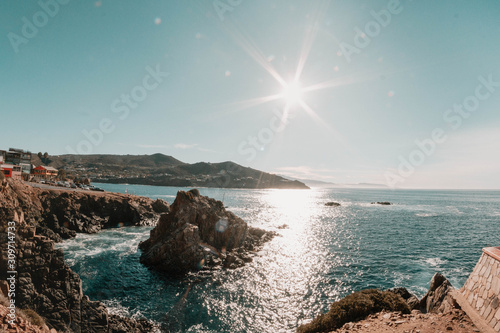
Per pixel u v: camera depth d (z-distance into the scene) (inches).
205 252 1465.3
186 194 1844.2
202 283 1194.0
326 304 1023.6
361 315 510.0
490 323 347.3
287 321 899.4
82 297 854.5
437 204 6343.5
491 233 2487.7
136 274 1272.1
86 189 3218.5
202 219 1737.2
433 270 1409.9
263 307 991.0
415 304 685.9
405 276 1318.9
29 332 399.5
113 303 979.9
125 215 2628.0
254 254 1697.8
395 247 1937.7
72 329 757.9
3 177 1583.4
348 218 3607.3
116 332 786.2
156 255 1403.8
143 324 846.5
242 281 1232.2
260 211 4335.6
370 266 1480.1
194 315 917.8
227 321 888.3
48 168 4126.5
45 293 800.3
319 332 498.9
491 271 394.9
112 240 1932.8
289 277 1300.4
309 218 3599.9
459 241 2137.1
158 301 1010.1
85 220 2241.6
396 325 415.8
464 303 426.0
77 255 1496.1
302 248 1895.9
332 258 1646.2
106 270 1294.3
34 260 825.5
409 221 3304.6
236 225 1807.3
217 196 7470.5
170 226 1712.6
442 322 395.5
